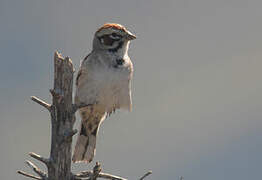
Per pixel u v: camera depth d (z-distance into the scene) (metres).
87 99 11.66
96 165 9.44
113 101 11.75
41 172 9.45
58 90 9.68
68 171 9.70
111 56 11.71
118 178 9.65
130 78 11.86
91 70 11.61
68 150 9.70
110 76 11.59
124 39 11.76
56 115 9.70
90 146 11.98
